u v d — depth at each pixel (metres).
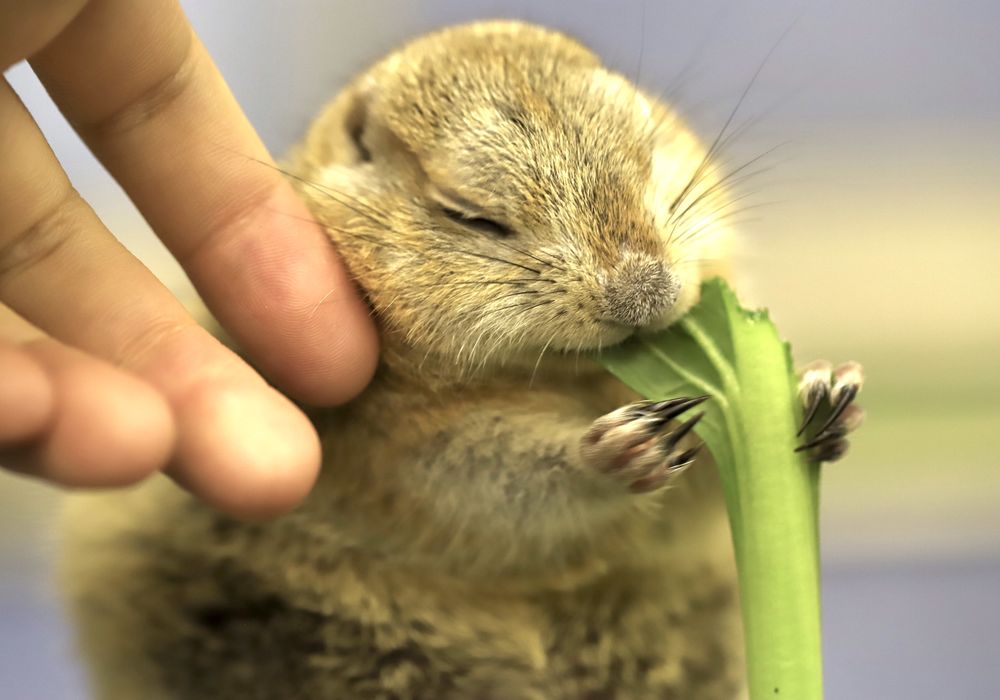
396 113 0.30
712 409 0.28
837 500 0.39
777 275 0.45
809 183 0.45
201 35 0.40
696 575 0.30
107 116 0.28
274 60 0.41
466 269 0.29
